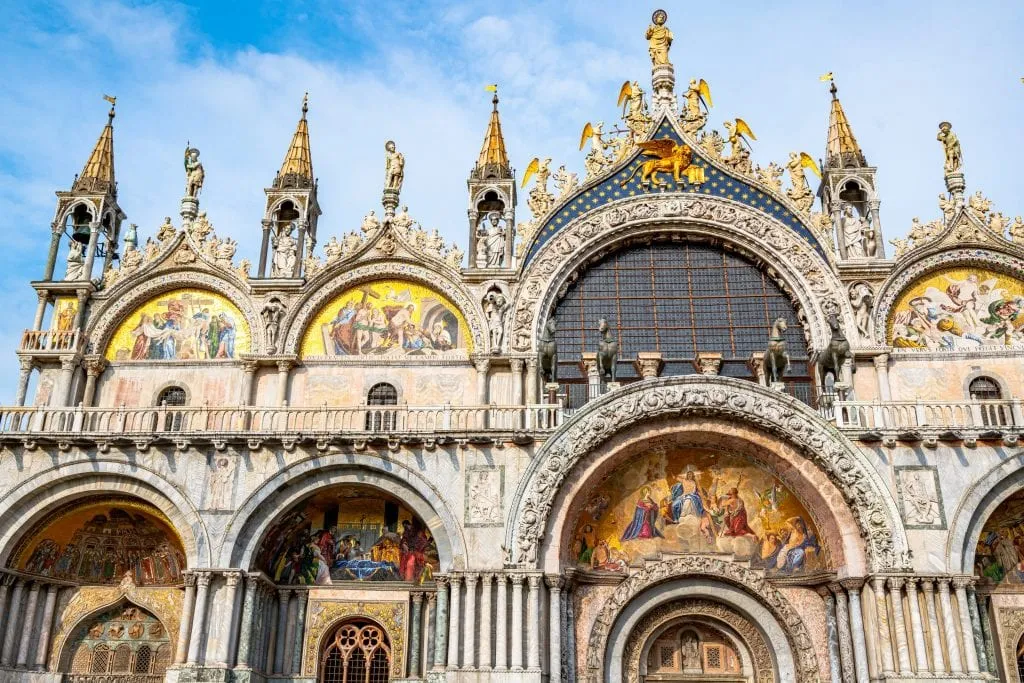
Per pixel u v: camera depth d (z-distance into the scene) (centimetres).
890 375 3762
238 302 3956
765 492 3481
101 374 3909
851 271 3872
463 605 3147
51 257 4034
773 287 4006
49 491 3359
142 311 4003
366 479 3334
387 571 3522
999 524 3422
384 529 3562
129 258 4022
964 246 3900
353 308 3975
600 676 3297
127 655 3503
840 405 3322
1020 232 3894
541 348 3544
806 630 3359
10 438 3344
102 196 4128
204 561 3228
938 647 3033
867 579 3169
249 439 3338
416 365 3878
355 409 3362
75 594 3544
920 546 3148
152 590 3544
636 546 3466
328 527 3569
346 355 3900
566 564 3312
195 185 4162
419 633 3438
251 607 3241
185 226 4059
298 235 4091
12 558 3356
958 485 3212
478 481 3278
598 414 3328
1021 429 3206
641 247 4097
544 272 3931
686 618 3494
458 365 3875
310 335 3938
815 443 3275
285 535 3488
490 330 3856
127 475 3328
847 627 3238
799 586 3422
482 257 4019
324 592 3500
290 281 3934
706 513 3491
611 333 3947
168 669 3109
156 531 3544
